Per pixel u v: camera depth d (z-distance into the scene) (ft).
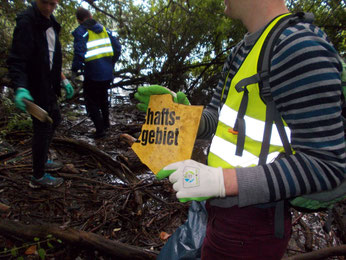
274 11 2.91
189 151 3.28
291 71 2.39
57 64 7.79
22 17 6.39
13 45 6.32
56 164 9.30
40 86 7.06
